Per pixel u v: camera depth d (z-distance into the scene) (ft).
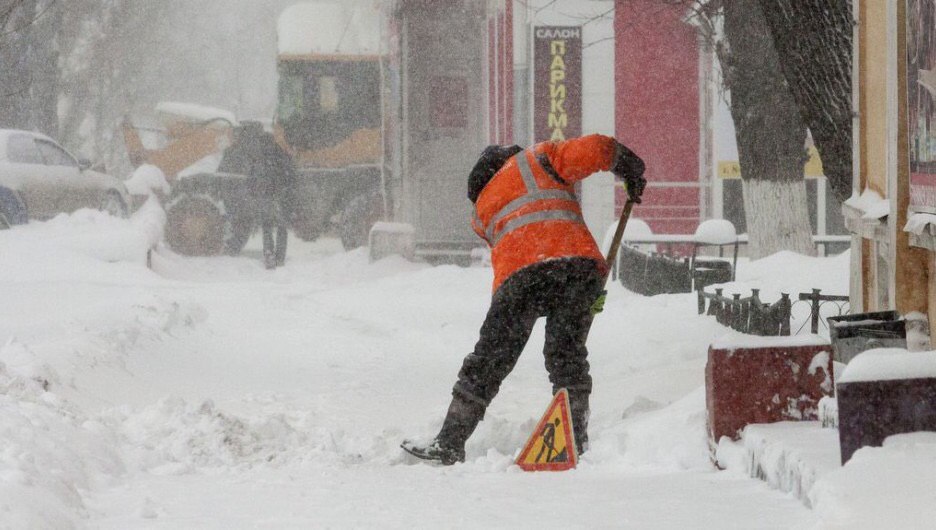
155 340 110.52
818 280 157.17
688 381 88.63
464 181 292.61
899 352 42.52
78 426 60.29
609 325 146.72
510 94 267.80
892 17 71.46
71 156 240.53
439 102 292.81
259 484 50.88
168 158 298.76
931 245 63.26
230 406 84.64
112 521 41.19
